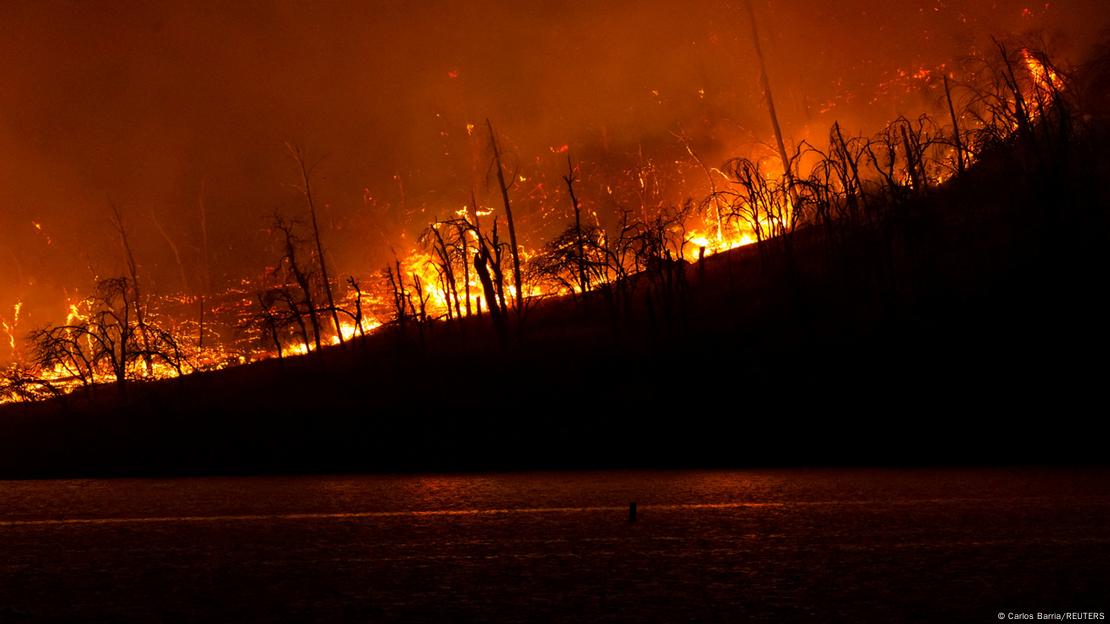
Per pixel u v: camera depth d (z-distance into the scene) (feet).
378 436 112.47
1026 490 65.36
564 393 123.44
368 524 57.16
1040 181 129.70
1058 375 107.04
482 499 68.74
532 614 34.83
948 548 45.14
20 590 40.34
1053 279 123.13
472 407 121.08
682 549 46.44
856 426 102.73
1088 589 36.83
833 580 39.09
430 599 37.45
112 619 35.42
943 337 120.67
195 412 130.00
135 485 88.02
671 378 123.95
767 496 65.92
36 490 84.99
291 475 95.61
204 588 40.24
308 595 38.60
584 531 52.54
